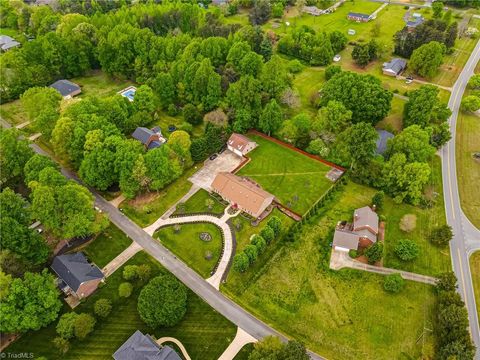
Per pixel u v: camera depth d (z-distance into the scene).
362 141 98.88
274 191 100.56
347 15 198.62
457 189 101.62
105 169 94.06
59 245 86.75
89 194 89.56
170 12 172.50
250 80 115.81
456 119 126.38
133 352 64.94
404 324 73.38
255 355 63.91
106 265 83.62
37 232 81.56
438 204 97.38
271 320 74.50
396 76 148.25
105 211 95.44
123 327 73.25
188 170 106.69
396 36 161.88
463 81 145.12
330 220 93.12
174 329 72.81
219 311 75.75
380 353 69.38
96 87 143.25
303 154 111.56
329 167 107.31
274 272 82.38
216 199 98.12
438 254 86.00
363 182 102.00
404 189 97.19
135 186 93.88
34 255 78.12
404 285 79.75
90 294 78.31
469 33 174.62
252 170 106.69
